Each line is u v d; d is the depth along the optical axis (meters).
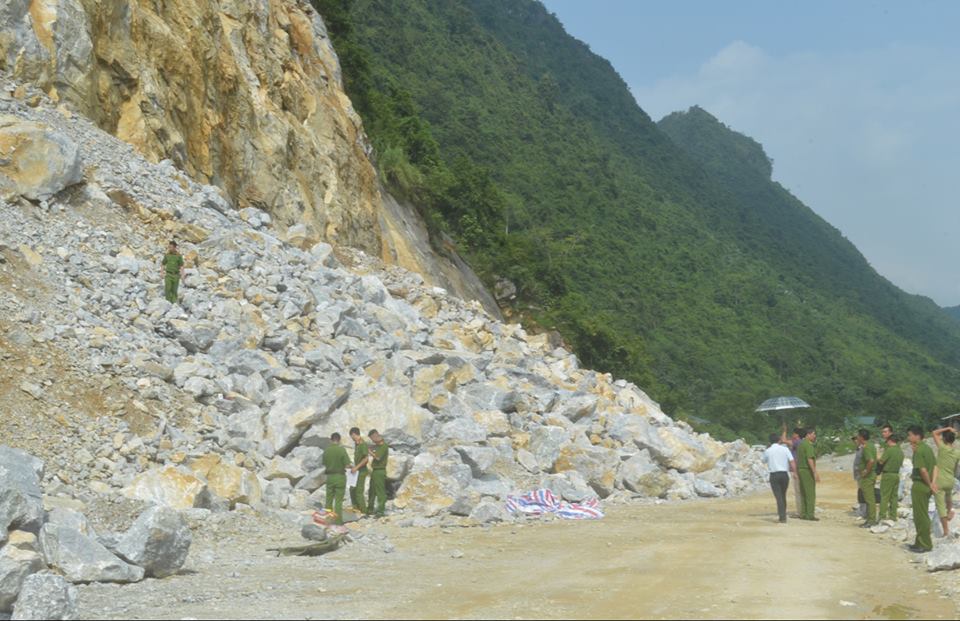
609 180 163.75
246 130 29.06
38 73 21.50
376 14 151.75
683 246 161.75
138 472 13.00
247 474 13.35
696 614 7.44
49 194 18.61
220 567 9.89
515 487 16.84
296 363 18.09
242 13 31.73
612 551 11.52
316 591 8.54
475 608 7.68
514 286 64.56
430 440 16.64
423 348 22.09
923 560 10.76
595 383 27.14
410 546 11.90
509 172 143.25
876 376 139.88
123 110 24.06
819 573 9.80
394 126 61.16
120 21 24.31
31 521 8.82
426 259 45.84
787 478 15.65
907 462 22.16
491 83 169.12
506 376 22.73
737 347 133.50
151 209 21.05
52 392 13.72
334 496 12.84
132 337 16.14
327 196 33.19
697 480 20.81
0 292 15.14
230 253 20.84
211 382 16.00
